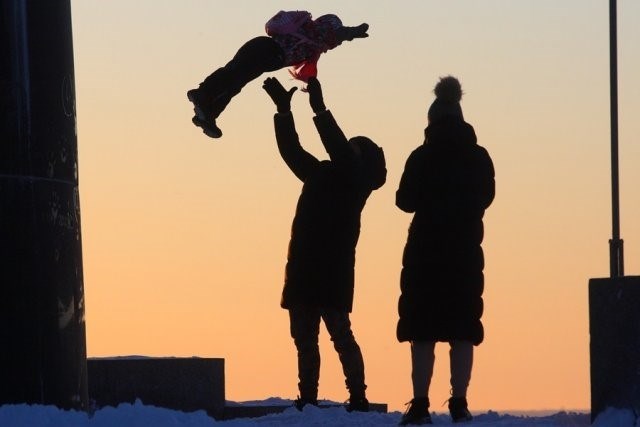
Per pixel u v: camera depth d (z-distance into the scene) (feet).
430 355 69.77
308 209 80.84
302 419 75.51
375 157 82.74
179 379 92.58
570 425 67.67
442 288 69.56
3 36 69.26
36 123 69.67
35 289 69.10
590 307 63.31
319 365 81.15
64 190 71.05
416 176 70.18
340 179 80.59
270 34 79.46
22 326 68.69
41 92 70.08
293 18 79.41
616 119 79.51
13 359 68.44
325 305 79.97
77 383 71.41
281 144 81.92
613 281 62.03
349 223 80.79
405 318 69.82
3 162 68.64
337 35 79.56
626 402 61.21
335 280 80.12
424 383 69.56
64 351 70.44
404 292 70.03
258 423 71.20
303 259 80.43
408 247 70.38
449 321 69.51
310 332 80.84
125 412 60.13
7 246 68.49
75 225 71.97
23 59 69.56
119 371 91.61
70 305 71.05
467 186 70.18
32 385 68.80
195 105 78.33
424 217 70.08
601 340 62.69
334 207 80.48
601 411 62.69
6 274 68.44
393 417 74.95
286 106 81.82
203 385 92.99
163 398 92.22
